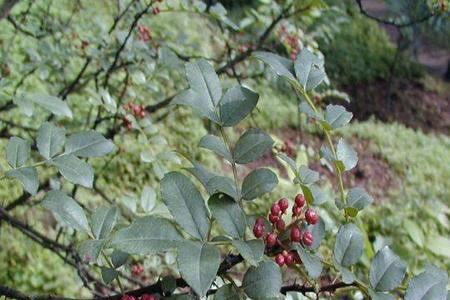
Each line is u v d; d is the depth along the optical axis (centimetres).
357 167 638
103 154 103
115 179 423
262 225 86
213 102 98
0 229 336
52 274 342
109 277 99
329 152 101
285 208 88
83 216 96
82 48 264
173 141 493
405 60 932
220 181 90
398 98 862
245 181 92
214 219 85
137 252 75
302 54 105
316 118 101
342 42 892
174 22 584
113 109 197
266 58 103
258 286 79
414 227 416
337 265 87
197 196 83
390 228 471
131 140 438
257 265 77
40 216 367
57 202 95
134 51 234
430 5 263
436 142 758
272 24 272
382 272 87
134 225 77
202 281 72
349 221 98
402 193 597
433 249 414
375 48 921
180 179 84
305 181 95
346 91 841
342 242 91
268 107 637
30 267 340
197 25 607
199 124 518
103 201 392
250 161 95
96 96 197
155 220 78
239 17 545
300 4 260
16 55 431
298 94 122
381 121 803
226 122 97
